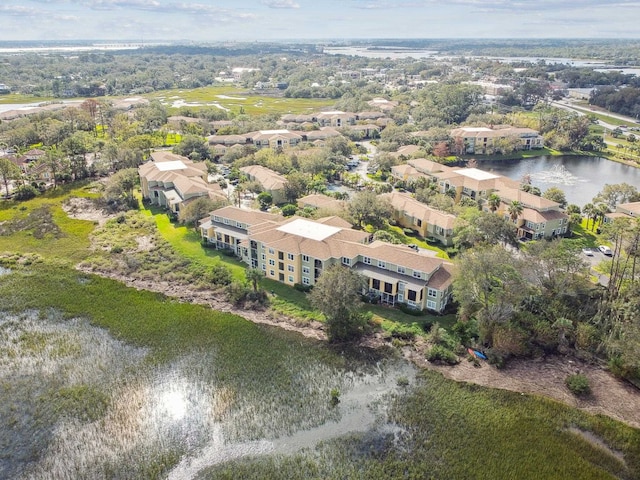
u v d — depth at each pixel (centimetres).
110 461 5931
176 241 11738
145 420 6531
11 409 6719
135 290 9831
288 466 5838
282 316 8950
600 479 5747
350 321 8181
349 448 6097
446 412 6700
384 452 6050
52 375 7381
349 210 12319
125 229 12550
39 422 6506
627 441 6256
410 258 9044
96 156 18912
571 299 8606
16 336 8338
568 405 6838
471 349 7962
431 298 8812
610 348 7525
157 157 16500
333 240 9656
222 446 6138
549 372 7488
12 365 7594
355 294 8362
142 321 8775
